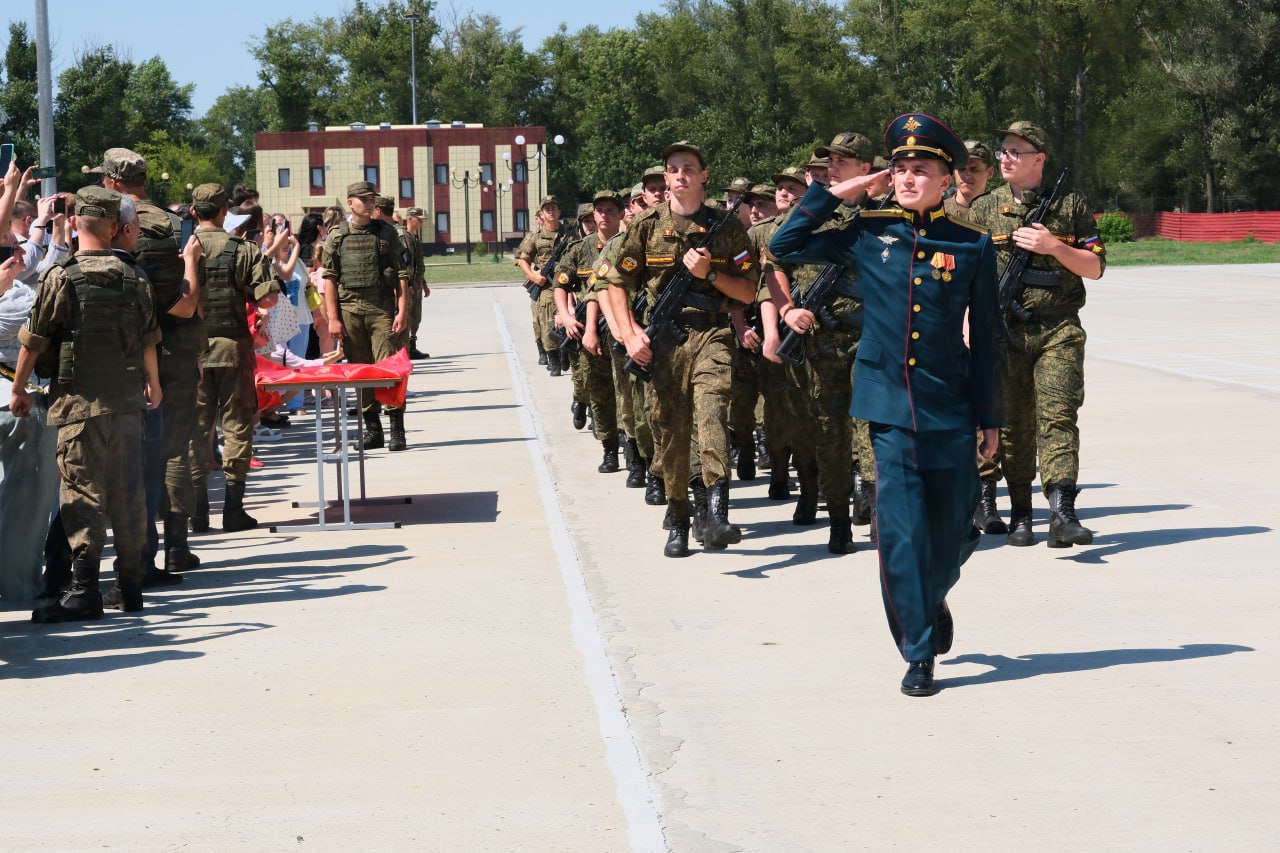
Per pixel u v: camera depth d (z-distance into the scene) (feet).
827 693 22.43
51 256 34.04
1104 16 296.71
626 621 27.09
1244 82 306.96
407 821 17.75
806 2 364.58
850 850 16.66
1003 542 33.37
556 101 504.02
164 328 31.55
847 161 32.01
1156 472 41.63
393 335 50.55
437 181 388.78
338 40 514.27
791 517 37.27
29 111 338.95
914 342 22.11
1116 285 148.77
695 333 31.91
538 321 76.33
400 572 31.65
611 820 17.66
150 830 17.62
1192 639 24.84
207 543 35.83
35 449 29.35
